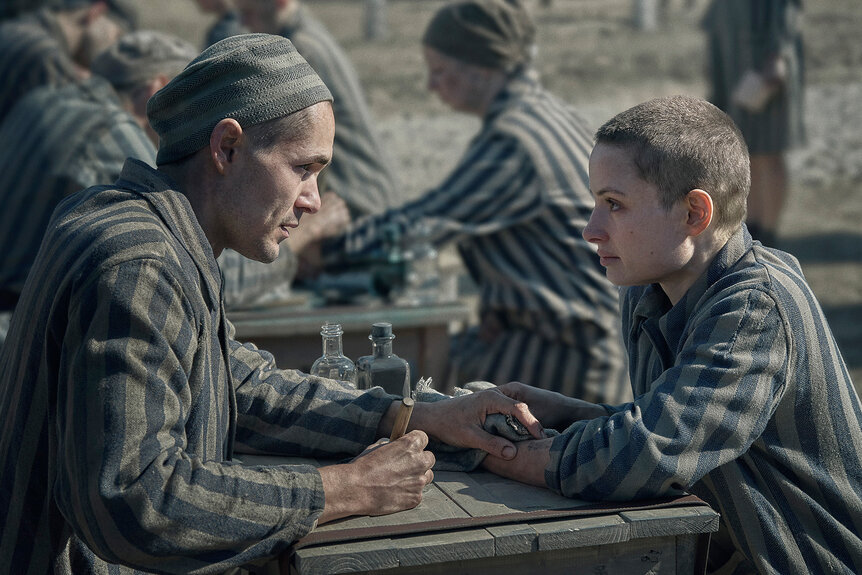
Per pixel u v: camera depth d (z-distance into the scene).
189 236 1.72
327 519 1.68
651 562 1.72
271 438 2.04
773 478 1.85
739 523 1.86
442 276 3.99
